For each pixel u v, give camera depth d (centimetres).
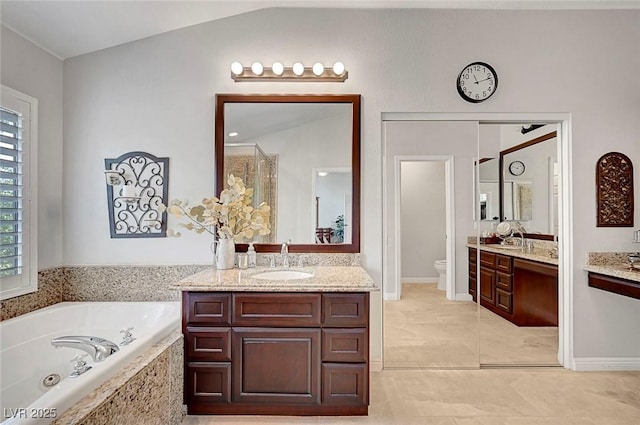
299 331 212
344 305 211
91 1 227
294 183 279
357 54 278
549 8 277
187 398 212
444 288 296
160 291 273
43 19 232
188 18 266
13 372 213
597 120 278
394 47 278
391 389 247
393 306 295
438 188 293
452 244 295
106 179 271
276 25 278
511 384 254
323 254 277
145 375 169
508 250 306
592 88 278
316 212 278
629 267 261
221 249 258
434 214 294
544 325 311
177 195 276
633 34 278
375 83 279
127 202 272
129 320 258
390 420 209
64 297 271
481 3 271
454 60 279
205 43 278
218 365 213
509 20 279
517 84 279
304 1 268
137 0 236
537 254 306
